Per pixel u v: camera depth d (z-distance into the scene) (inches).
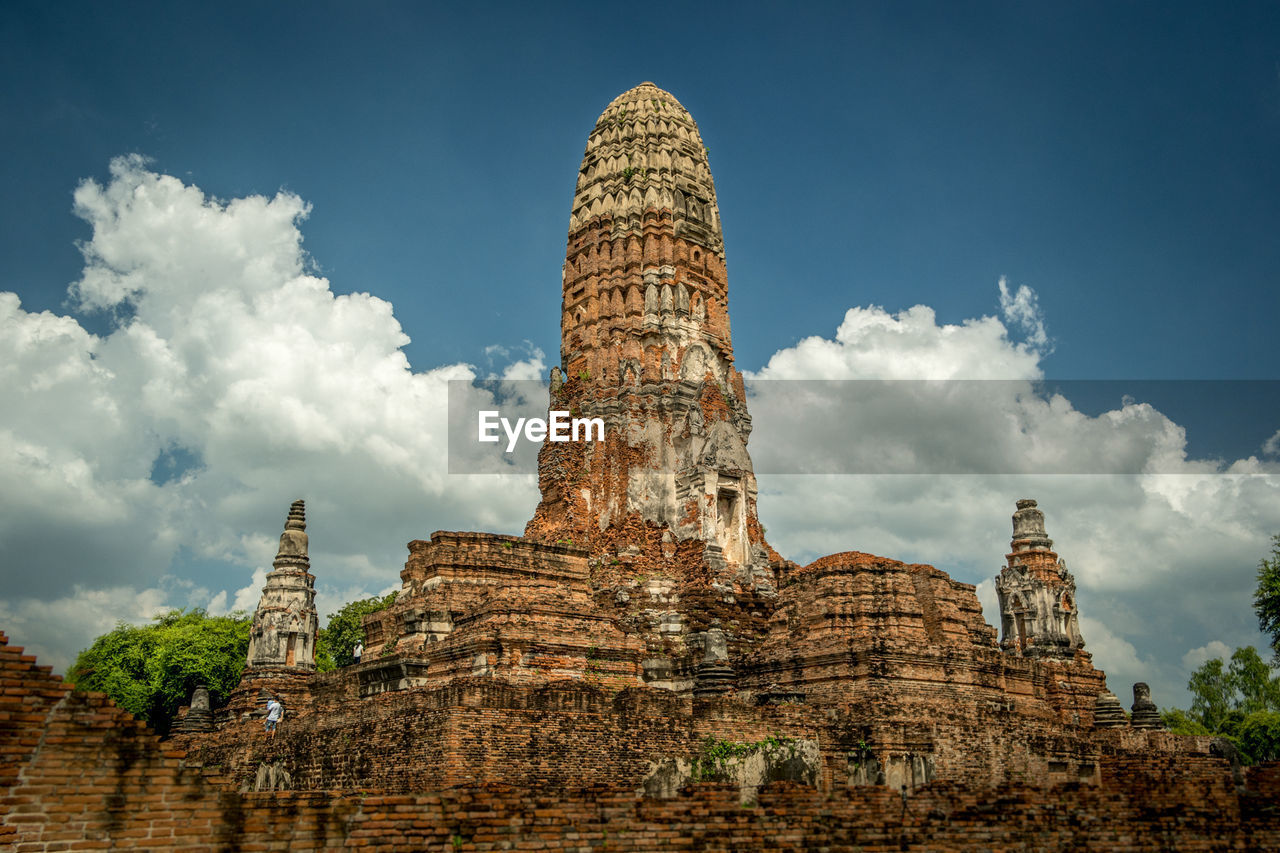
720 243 2613.2
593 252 2519.7
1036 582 2642.7
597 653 1770.4
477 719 1418.6
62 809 925.2
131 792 952.3
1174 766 2005.4
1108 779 1911.9
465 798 1053.2
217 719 2385.6
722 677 1786.4
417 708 1487.5
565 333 2544.3
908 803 1219.9
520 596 1796.3
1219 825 1243.2
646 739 1519.4
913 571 1977.1
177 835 956.6
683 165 2608.3
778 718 1656.0
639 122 2625.5
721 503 2288.4
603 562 2197.3
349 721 1637.6
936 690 1776.6
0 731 920.3
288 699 2277.3
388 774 1503.4
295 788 1732.3
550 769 1444.4
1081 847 1168.2
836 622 1867.6
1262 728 3378.4
